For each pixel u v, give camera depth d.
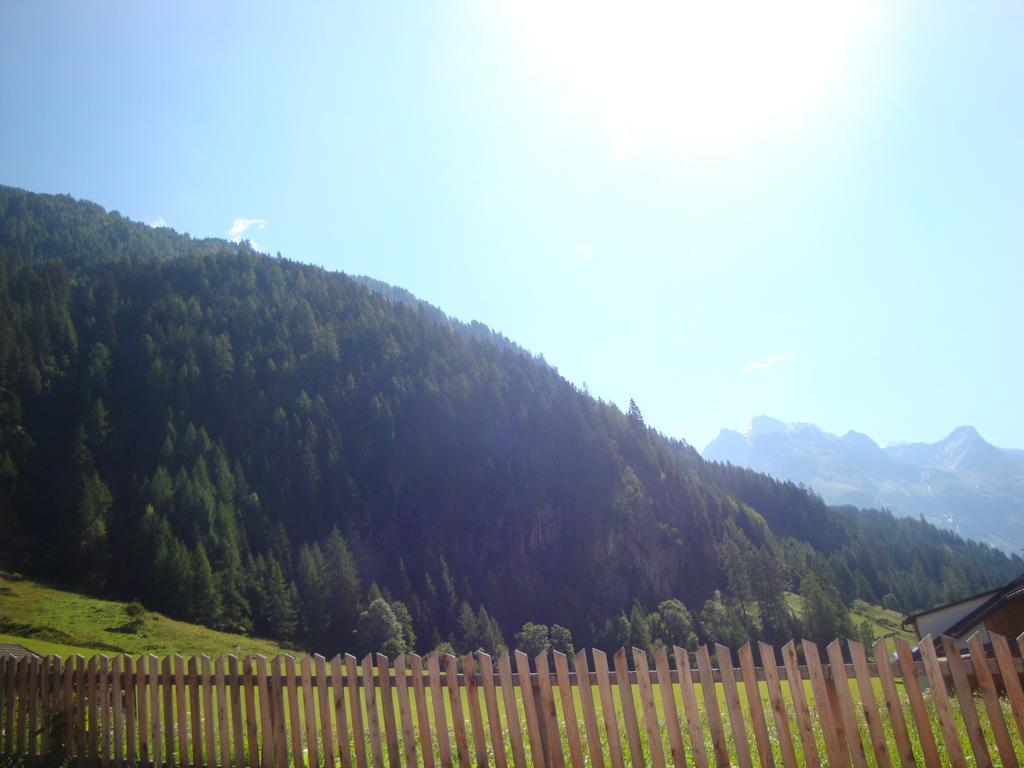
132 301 179.12
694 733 6.66
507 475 163.00
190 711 9.31
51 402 140.50
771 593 122.38
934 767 5.93
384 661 8.13
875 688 10.28
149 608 93.88
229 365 164.38
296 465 149.62
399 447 163.88
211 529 114.19
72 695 10.14
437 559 140.50
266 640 98.50
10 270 177.88
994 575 194.88
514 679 7.45
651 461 170.25
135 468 130.88
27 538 107.12
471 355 196.12
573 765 7.00
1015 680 5.84
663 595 145.25
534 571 149.88
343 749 8.16
